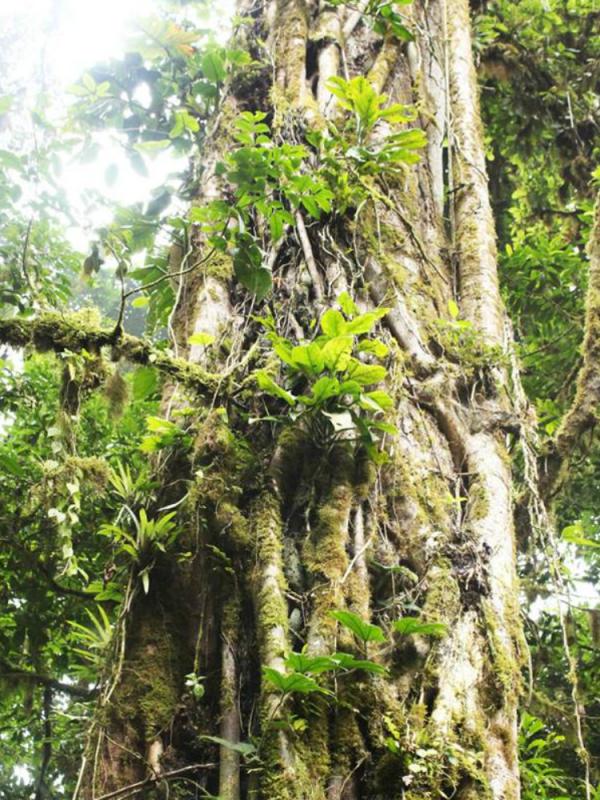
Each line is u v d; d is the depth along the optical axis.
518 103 7.99
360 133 4.43
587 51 8.07
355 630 2.88
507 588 3.38
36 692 5.65
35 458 5.25
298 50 5.07
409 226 4.37
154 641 3.26
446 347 4.06
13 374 5.88
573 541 4.22
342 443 3.54
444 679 3.04
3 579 5.00
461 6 5.82
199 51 5.59
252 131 4.11
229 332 4.07
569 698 5.88
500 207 9.14
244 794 2.88
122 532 3.38
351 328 3.42
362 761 2.83
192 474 3.49
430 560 3.34
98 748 3.05
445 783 2.78
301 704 2.88
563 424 4.72
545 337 7.66
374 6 5.22
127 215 5.01
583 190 8.11
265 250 4.31
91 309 3.82
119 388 3.80
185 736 3.07
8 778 5.64
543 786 5.21
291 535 3.38
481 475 3.72
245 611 3.25
